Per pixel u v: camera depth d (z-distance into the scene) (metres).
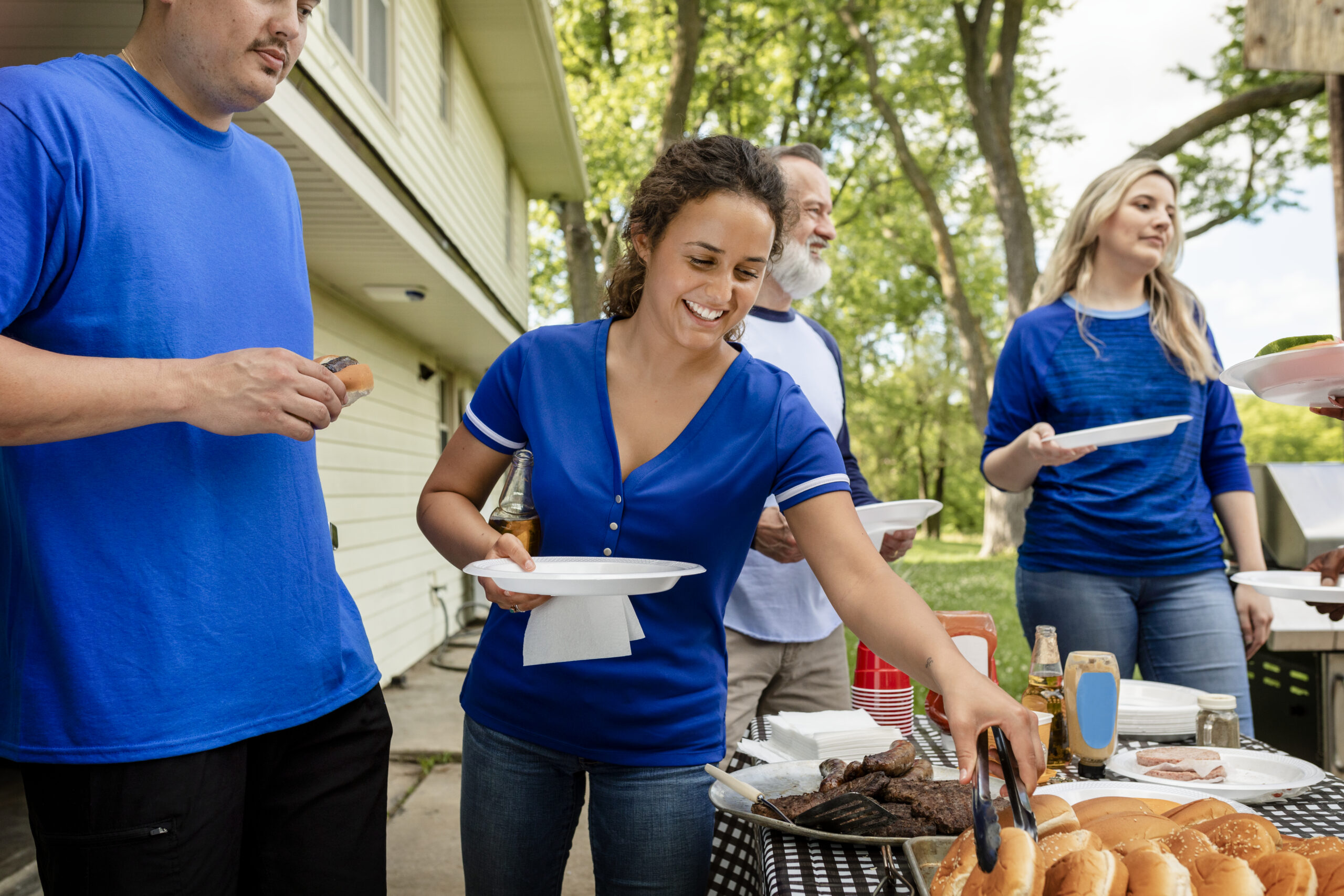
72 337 1.33
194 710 1.40
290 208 1.72
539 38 9.45
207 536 1.43
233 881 1.50
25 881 3.13
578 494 1.62
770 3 19.17
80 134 1.31
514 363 1.77
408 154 7.38
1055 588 2.59
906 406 36.47
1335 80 5.10
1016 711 1.09
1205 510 2.58
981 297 28.03
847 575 1.44
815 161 2.76
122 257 1.35
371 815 1.70
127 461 1.37
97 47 3.60
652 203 1.54
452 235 8.97
